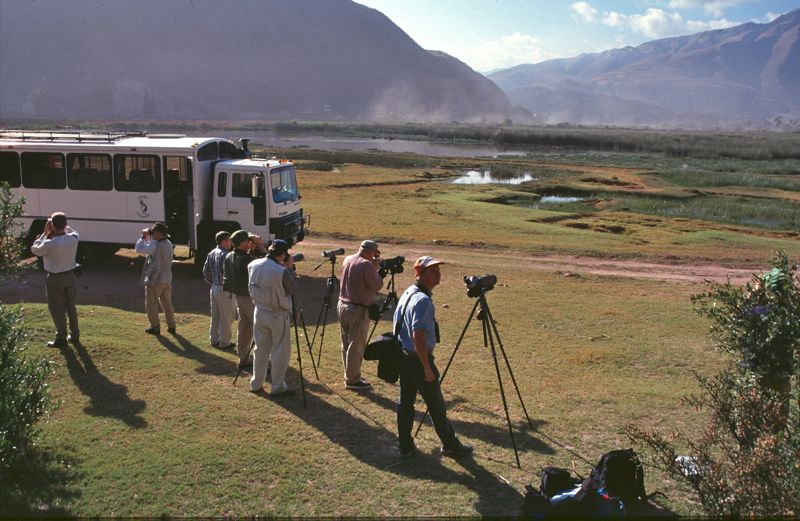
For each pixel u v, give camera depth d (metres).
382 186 46.38
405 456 7.00
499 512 5.98
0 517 5.56
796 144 114.94
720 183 53.44
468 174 61.53
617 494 6.07
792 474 4.93
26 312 11.65
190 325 12.38
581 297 15.91
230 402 8.40
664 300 15.76
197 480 6.41
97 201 17.67
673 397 9.03
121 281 16.81
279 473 6.61
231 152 18.92
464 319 13.55
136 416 7.84
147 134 19.28
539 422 8.08
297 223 18.69
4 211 8.57
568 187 47.06
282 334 8.57
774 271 6.74
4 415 6.09
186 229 17.48
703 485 5.57
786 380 6.51
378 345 6.95
